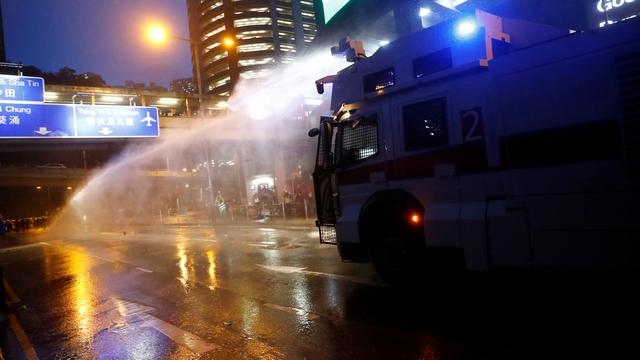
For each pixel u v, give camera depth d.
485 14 5.38
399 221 6.25
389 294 6.16
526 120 4.71
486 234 5.04
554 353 3.78
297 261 9.82
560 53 4.48
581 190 4.31
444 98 5.52
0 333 6.04
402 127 6.02
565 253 4.43
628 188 4.02
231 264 10.27
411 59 5.95
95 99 33.25
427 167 5.71
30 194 81.19
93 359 4.70
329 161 7.24
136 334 5.41
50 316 6.80
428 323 4.83
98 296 7.95
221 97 37.09
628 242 4.03
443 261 5.51
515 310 4.99
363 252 6.77
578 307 4.88
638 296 4.72
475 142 5.18
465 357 3.86
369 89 6.56
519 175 4.77
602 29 4.23
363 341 4.47
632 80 4.01
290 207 23.31
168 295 7.48
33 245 22.83
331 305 5.91
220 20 99.12
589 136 4.26
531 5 15.62
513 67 4.85
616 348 3.76
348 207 6.90
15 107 22.72
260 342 4.73
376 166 6.39
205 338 5.03
